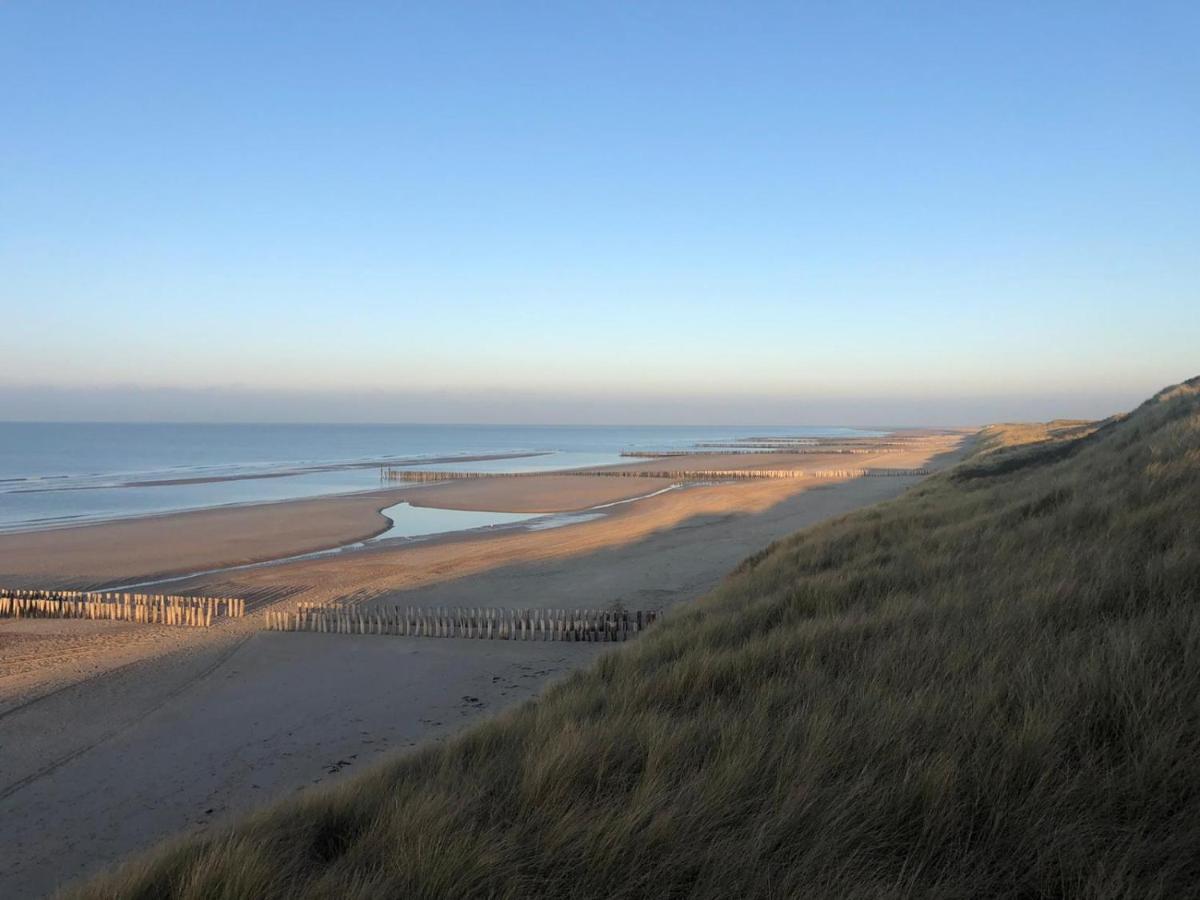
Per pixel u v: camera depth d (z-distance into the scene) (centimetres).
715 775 428
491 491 5472
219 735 1084
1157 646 497
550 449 14350
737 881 338
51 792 909
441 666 1396
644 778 441
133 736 1086
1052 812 351
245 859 392
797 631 751
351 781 592
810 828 368
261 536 3356
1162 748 375
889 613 757
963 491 2384
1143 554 758
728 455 10850
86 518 4038
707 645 815
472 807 434
